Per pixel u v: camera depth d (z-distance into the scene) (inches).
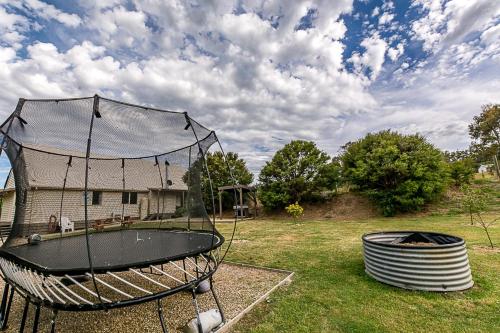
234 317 99.3
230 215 695.7
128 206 234.7
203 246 117.4
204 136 140.6
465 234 244.7
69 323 101.7
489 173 741.9
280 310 105.8
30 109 103.9
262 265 176.6
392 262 125.1
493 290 115.0
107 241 154.7
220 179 735.7
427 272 116.3
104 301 74.4
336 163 612.1
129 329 96.0
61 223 187.2
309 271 156.6
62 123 110.0
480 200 251.1
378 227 339.0
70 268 81.9
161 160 203.0
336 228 353.1
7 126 104.0
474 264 151.8
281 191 604.4
